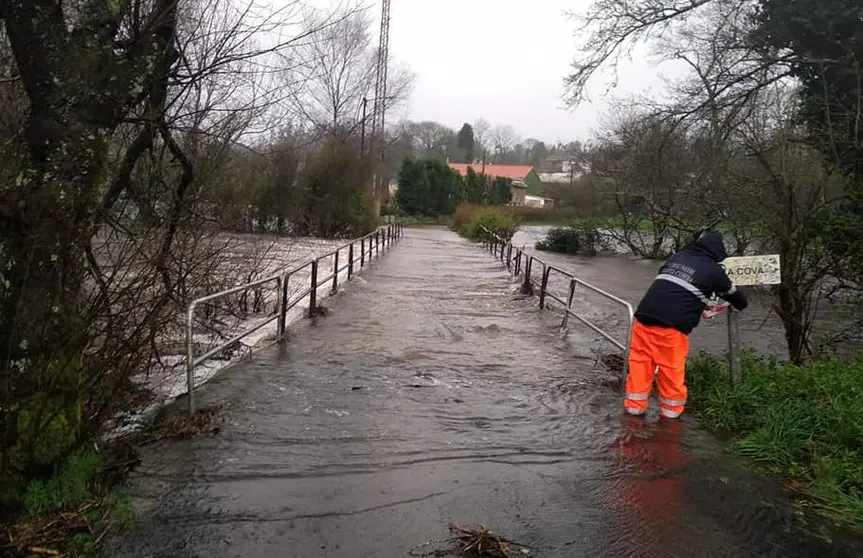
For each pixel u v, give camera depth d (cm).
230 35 489
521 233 4919
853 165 973
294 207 3325
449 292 1573
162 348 712
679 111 1489
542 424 609
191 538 383
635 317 640
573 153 4484
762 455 537
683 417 640
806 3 1139
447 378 764
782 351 1143
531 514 430
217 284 805
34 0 349
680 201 1571
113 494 420
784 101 1243
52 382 384
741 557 390
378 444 542
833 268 927
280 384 702
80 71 360
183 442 526
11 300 357
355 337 970
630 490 473
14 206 347
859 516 436
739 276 651
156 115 427
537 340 1019
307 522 407
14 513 378
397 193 6319
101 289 418
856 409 554
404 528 405
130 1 394
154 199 508
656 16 1486
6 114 366
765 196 1023
